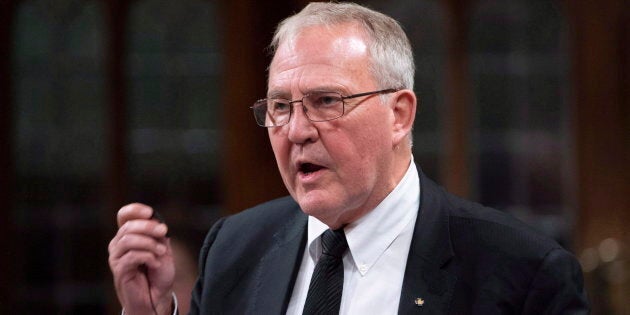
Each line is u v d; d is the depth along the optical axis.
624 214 20.64
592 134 20.78
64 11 21.11
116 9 21.00
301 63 6.13
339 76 6.06
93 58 21.12
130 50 21.23
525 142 21.03
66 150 21.19
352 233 6.49
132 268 6.56
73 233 21.22
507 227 6.48
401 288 6.34
